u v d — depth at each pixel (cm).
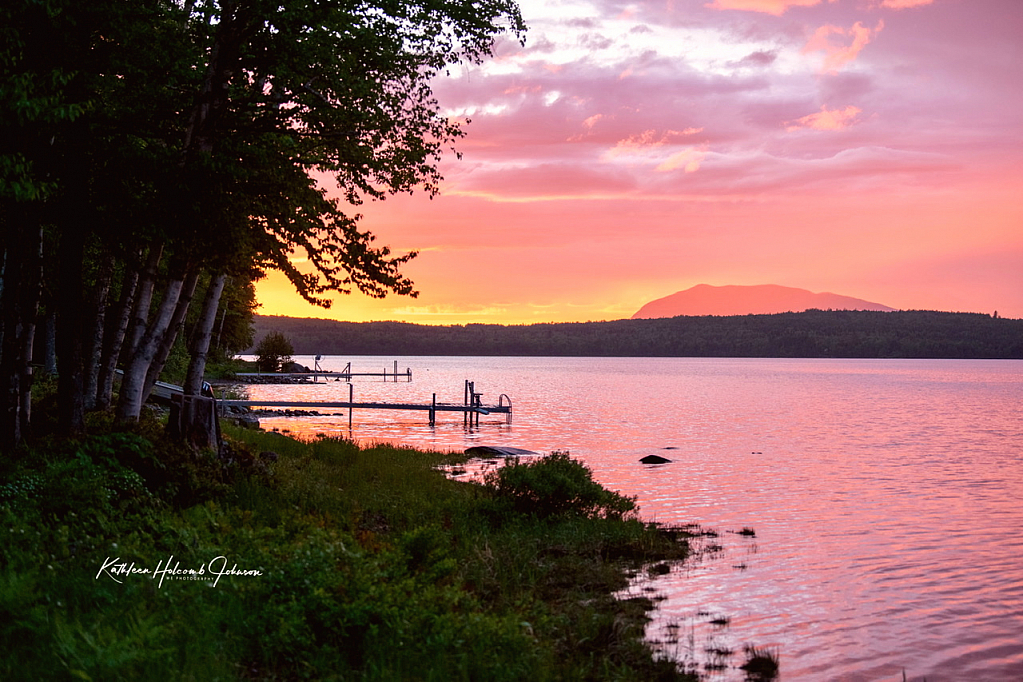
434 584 918
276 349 9975
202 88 1367
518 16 1576
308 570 775
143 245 1415
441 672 638
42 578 726
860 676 835
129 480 1095
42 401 1523
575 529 1436
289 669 621
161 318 1456
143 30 1252
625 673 779
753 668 844
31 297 1262
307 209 1441
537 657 741
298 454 2133
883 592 1155
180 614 688
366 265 1561
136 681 548
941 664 877
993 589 1179
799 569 1273
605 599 1049
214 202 1251
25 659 571
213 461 1335
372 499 1538
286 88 1471
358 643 687
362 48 1419
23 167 1065
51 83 1098
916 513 1820
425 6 1480
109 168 1245
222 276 1708
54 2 1130
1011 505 1942
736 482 2302
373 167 1608
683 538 1485
